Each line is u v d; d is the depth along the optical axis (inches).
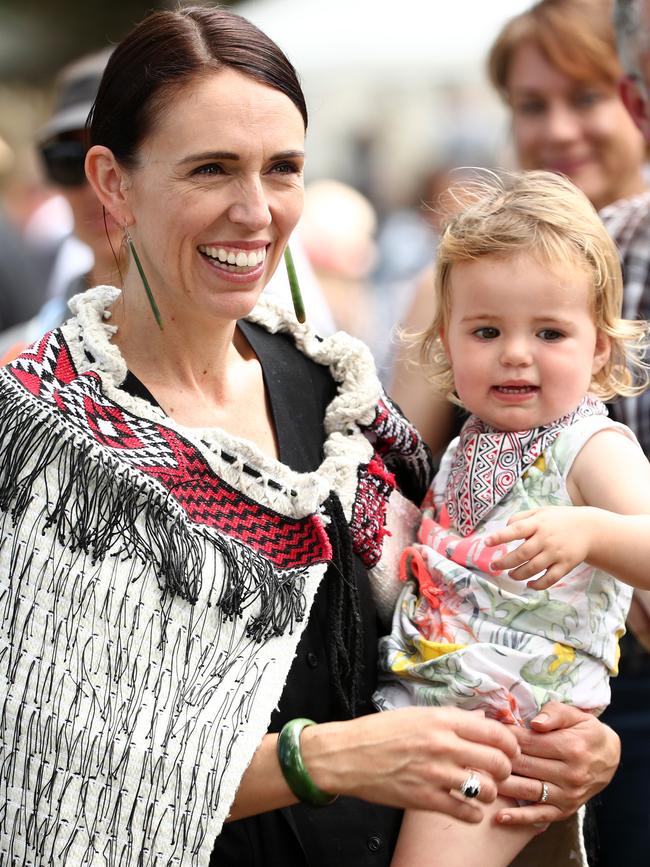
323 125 1102.4
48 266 761.6
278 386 276.7
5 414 236.8
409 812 260.2
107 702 229.8
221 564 240.7
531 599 262.2
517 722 258.8
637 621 329.4
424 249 1005.8
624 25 357.4
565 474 267.4
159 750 231.0
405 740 229.9
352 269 669.3
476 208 281.4
